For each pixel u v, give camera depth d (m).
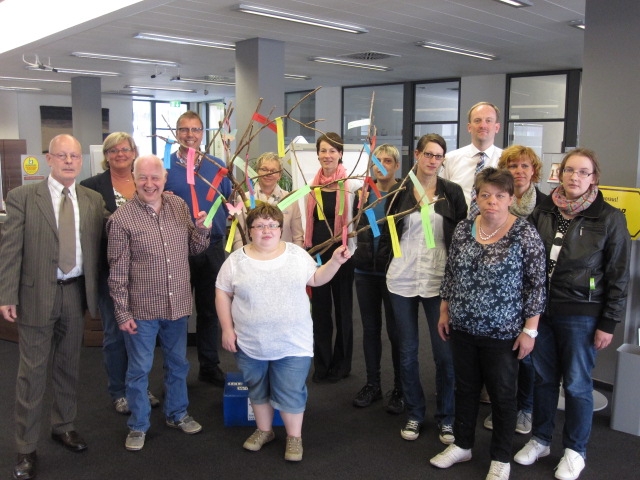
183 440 2.71
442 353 2.63
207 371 3.37
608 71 3.31
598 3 3.31
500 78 9.94
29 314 2.37
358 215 2.43
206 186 2.99
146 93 13.95
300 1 5.15
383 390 3.34
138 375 2.56
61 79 11.24
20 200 2.36
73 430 2.65
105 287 2.78
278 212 2.39
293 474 2.42
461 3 5.17
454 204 2.60
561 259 2.34
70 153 2.38
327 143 3.09
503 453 2.29
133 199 2.49
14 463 2.49
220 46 7.44
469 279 2.23
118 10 5.61
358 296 3.04
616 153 3.32
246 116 7.21
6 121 13.69
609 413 3.01
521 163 2.61
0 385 3.34
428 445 2.67
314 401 3.16
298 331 2.43
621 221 2.30
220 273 2.48
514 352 2.25
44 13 6.92
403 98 11.43
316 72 10.09
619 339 3.27
